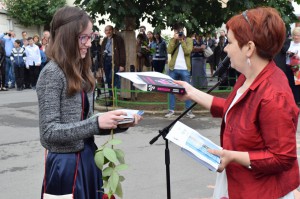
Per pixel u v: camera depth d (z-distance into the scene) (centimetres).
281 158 174
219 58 1342
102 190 232
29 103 1087
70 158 220
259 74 184
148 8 937
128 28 973
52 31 219
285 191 189
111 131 223
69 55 212
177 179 469
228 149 191
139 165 518
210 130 711
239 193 190
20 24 2345
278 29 180
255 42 181
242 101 188
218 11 941
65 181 218
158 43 1295
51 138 208
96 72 978
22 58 1431
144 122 783
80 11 218
